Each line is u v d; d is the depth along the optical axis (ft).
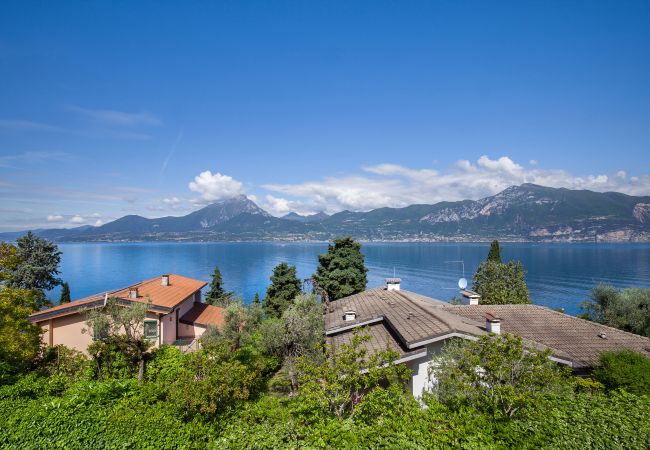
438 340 52.06
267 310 164.25
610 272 436.76
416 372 53.06
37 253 171.53
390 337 61.98
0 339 59.26
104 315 63.77
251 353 73.82
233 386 42.52
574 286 347.15
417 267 563.48
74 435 35.22
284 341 61.82
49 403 41.83
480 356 38.27
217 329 75.36
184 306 112.88
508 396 33.17
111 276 474.90
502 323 81.35
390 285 106.22
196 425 36.55
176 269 565.94
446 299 311.47
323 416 35.47
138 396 46.16
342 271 160.25
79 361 65.46
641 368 49.32
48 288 178.09
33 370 65.87
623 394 35.70
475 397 36.29
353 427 31.45
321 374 38.32
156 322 88.79
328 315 87.10
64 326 83.05
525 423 31.01
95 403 43.11
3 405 44.04
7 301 63.98
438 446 28.94
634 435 29.30
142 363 63.00
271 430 32.91
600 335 73.77
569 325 79.92
